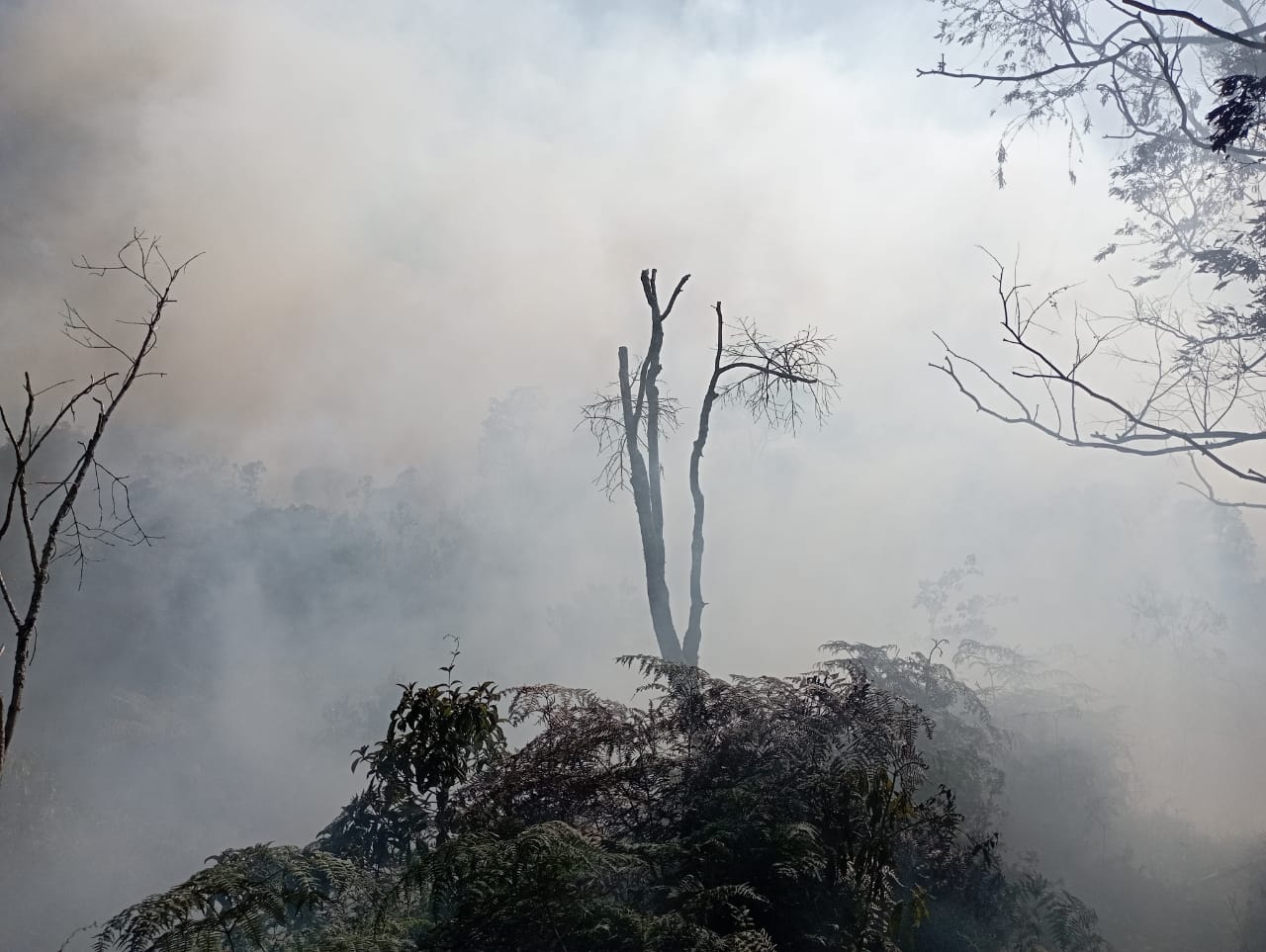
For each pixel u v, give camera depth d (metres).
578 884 4.86
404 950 4.65
